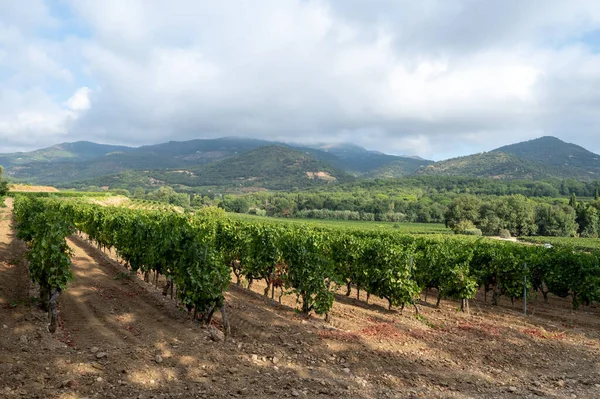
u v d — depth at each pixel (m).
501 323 14.42
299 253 14.08
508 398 8.11
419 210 120.50
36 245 12.21
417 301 18.48
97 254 26.67
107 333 10.50
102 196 114.06
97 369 7.70
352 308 15.80
